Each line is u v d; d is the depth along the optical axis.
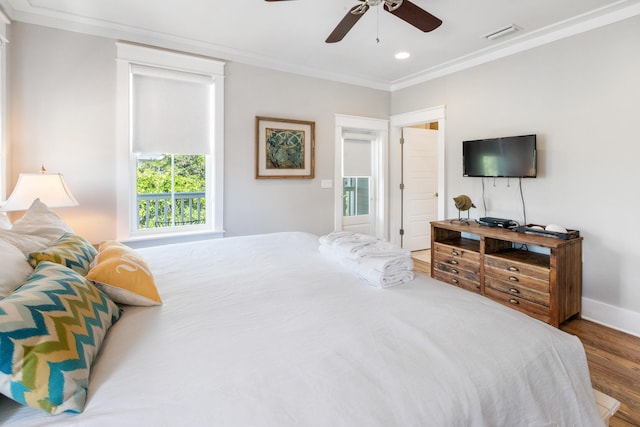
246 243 2.44
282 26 2.98
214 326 1.17
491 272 3.11
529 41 3.21
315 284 1.61
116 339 1.08
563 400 1.08
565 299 2.72
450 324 1.19
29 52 2.68
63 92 2.81
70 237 1.62
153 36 3.12
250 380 0.87
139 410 0.77
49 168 2.78
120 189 3.05
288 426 0.74
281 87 3.90
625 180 2.66
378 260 1.67
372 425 0.76
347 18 2.18
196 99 3.41
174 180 3.47
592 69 2.80
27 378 0.76
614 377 2.09
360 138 4.74
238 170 3.67
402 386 0.87
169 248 2.28
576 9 2.66
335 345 1.05
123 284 1.31
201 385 0.85
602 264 2.80
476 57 3.67
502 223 3.24
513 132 3.39
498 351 1.06
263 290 1.52
